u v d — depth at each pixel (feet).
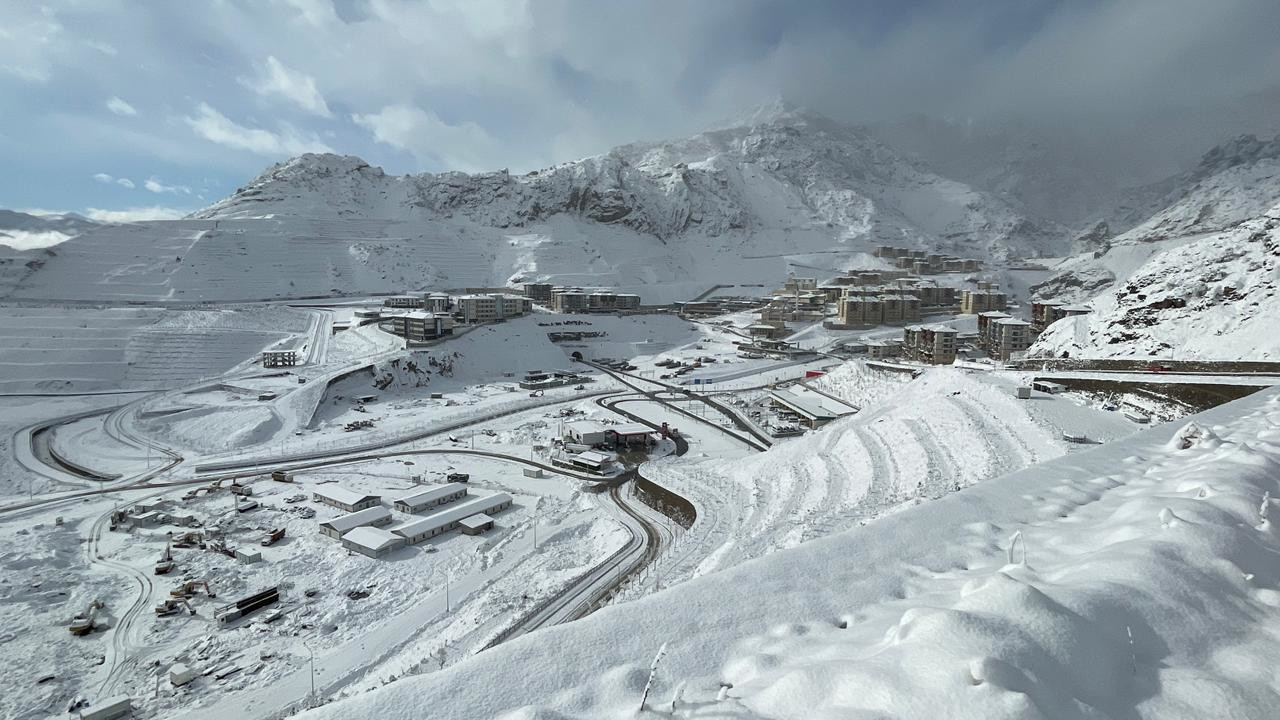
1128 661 23.63
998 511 46.32
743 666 26.08
